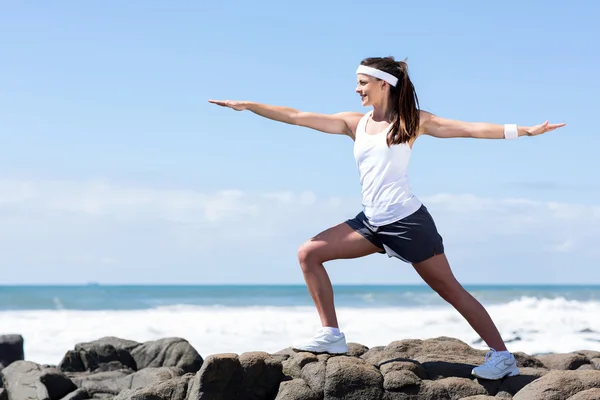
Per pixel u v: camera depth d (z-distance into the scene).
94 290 42.34
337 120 6.10
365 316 25.50
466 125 5.78
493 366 5.74
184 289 46.09
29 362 8.26
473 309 5.82
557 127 5.60
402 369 5.72
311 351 5.93
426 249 5.69
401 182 5.69
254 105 6.07
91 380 8.23
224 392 5.57
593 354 7.37
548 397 5.22
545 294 40.03
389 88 5.78
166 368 7.84
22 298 32.44
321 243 5.83
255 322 23.20
